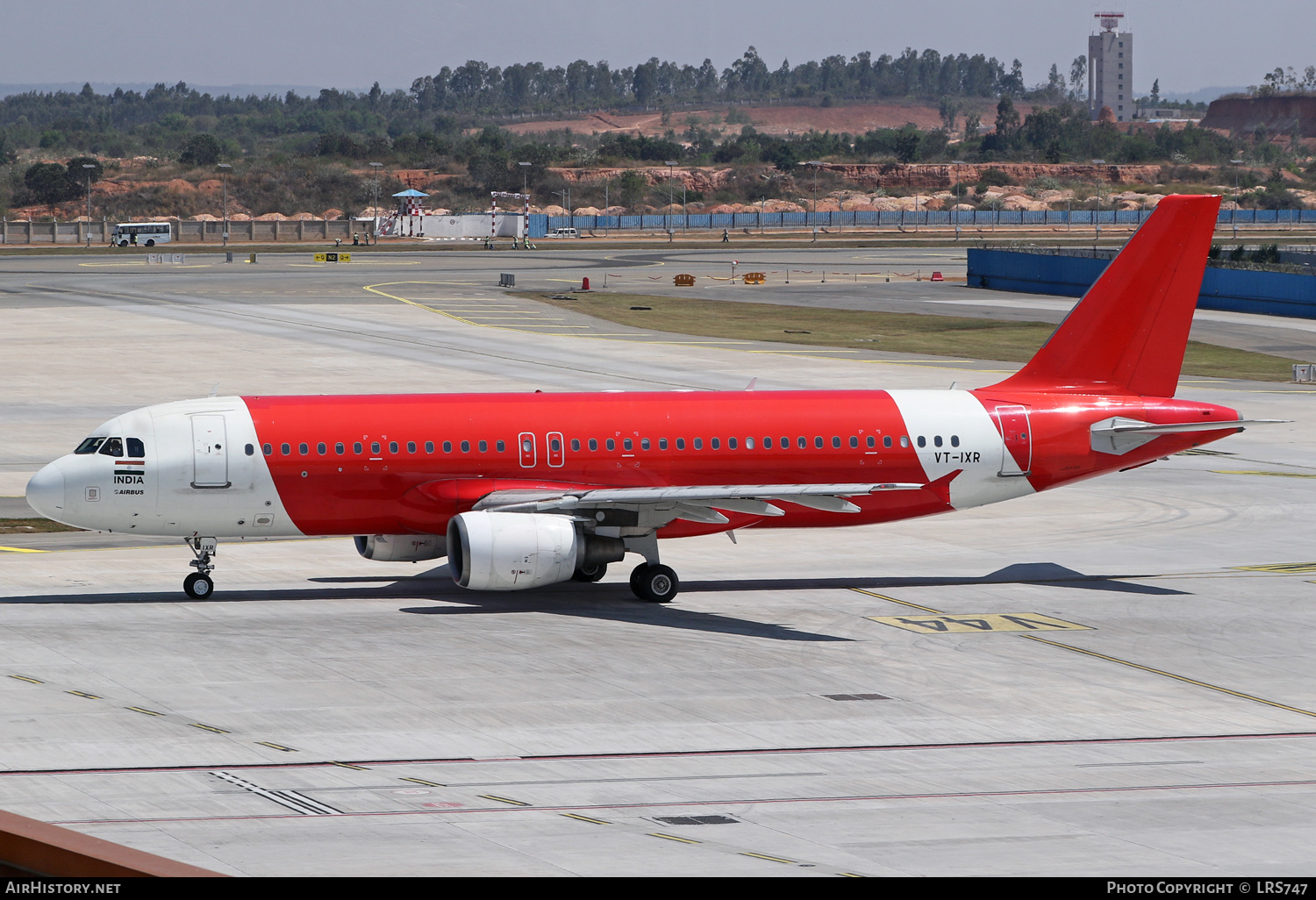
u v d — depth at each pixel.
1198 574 132.00
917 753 80.31
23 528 144.88
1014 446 124.44
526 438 116.81
